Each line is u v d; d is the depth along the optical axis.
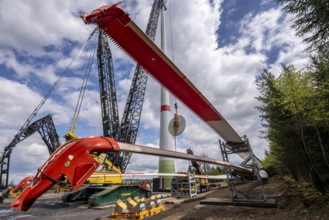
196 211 12.84
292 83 10.98
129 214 13.46
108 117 47.50
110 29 4.66
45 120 47.62
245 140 14.02
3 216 17.69
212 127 11.11
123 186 23.50
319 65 9.74
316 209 9.16
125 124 48.00
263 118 15.23
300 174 15.57
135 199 14.51
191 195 21.80
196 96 7.80
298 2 6.76
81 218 15.22
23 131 42.91
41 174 3.33
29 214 18.16
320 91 9.89
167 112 39.72
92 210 19.02
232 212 11.57
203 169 30.47
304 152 12.48
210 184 31.39
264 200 12.74
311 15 6.66
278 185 23.33
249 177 20.66
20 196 3.20
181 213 12.76
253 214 10.72
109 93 49.16
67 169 3.52
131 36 4.93
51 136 48.47
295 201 11.51
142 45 5.23
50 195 40.16
